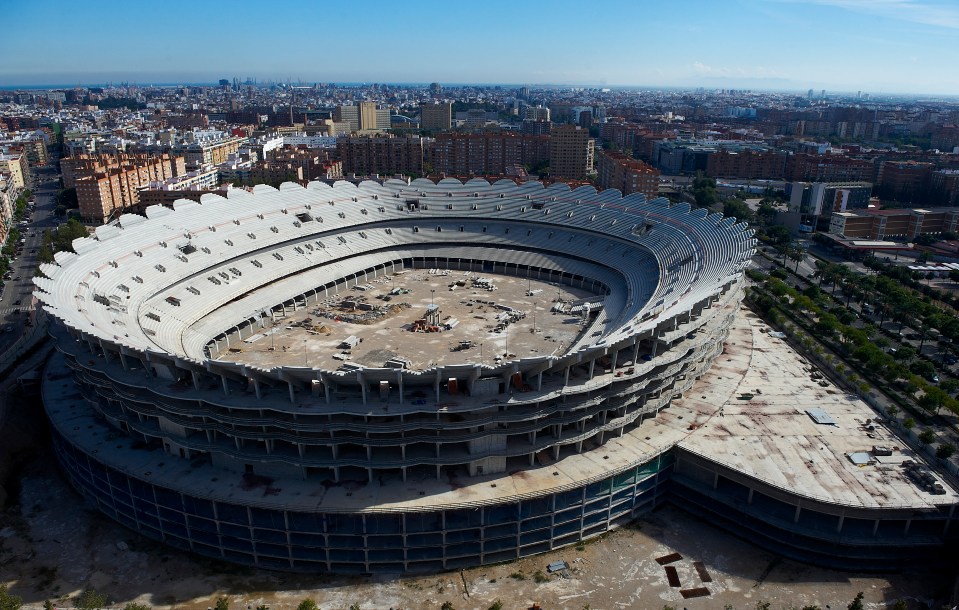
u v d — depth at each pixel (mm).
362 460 101938
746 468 106688
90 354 121750
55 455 128625
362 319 175500
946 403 130250
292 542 98812
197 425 105188
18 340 175125
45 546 103938
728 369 146875
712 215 189625
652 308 141875
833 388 138875
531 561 101500
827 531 100312
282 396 105938
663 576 97750
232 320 166250
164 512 104062
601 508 106375
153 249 174625
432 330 167250
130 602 92625
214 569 100125
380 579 98062
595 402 108188
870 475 105625
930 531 100562
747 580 96938
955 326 175125
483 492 99875
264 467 104875
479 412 103625
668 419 123188
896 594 94312
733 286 142625
